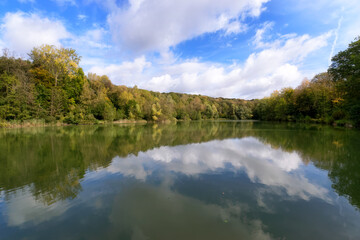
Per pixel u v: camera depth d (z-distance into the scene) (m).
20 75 29.73
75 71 41.34
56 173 7.68
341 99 30.95
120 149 12.49
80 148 12.71
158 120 53.91
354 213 4.68
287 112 52.34
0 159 9.86
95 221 4.32
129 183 6.61
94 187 6.26
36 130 23.95
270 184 6.55
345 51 27.80
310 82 45.59
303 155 10.75
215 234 3.83
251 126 35.69
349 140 15.35
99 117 43.38
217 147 13.34
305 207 4.97
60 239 3.71
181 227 4.07
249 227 4.08
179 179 7.03
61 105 34.28
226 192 5.89
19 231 3.98
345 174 7.54
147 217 4.46
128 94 54.69
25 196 5.64
